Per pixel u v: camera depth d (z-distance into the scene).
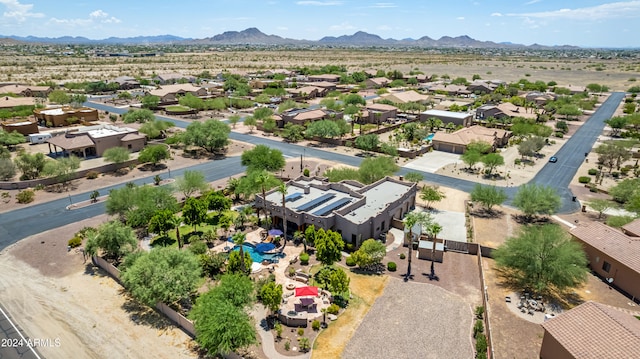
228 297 44.75
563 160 115.12
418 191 91.44
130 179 96.50
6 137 114.56
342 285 49.75
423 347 43.81
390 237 70.25
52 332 45.56
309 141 135.25
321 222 65.44
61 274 57.38
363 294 53.53
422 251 63.47
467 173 104.00
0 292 52.81
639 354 35.09
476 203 85.25
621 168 104.12
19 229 71.00
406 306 51.00
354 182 82.69
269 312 49.59
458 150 123.19
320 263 61.28
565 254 52.94
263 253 63.22
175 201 75.50
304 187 79.06
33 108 159.12
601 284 56.56
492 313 49.72
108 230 59.19
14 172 93.19
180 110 172.25
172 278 48.03
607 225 66.81
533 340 45.16
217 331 40.34
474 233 71.38
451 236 70.06
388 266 59.78
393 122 160.62
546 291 54.69
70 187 91.06
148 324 47.31
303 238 67.62
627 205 77.56
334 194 77.62
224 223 69.81
